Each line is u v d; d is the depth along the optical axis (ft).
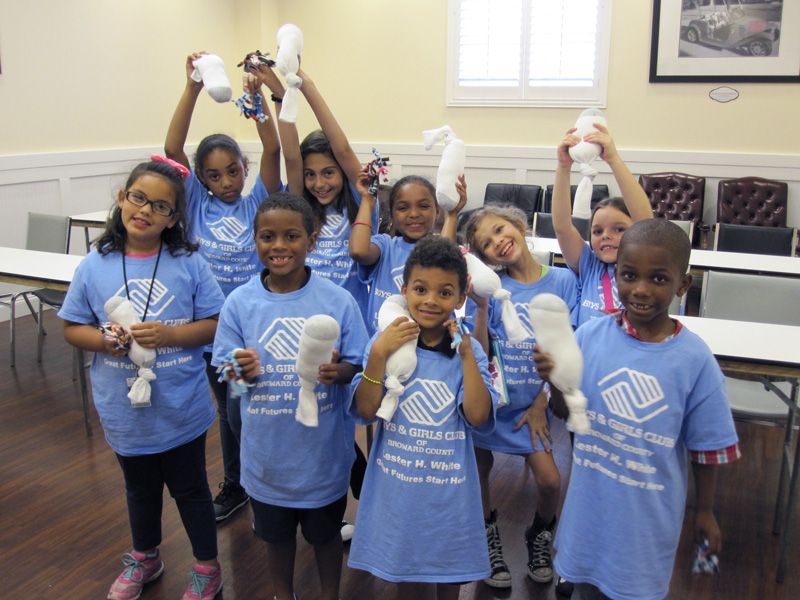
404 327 4.58
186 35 19.75
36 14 15.42
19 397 11.10
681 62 18.31
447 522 4.71
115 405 5.73
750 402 7.87
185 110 7.10
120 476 8.66
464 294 4.75
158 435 5.78
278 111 7.32
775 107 17.89
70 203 16.66
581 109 19.44
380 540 4.81
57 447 9.45
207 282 6.03
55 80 16.03
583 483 4.62
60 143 16.33
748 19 17.56
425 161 21.20
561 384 4.40
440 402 4.69
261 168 7.38
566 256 6.52
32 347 13.47
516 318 5.30
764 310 8.94
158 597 6.34
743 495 8.46
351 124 21.90
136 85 18.25
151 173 5.60
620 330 4.55
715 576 6.83
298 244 5.14
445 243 4.62
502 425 6.20
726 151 18.48
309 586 6.46
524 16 19.30
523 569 6.83
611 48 18.85
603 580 4.51
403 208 6.59
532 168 20.12
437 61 20.51
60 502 8.04
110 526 7.54
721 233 13.88
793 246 13.39
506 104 20.06
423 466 4.69
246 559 6.93
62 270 9.80
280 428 5.23
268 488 5.35
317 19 21.56
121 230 5.78
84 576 6.67
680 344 4.35
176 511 7.73
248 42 21.74
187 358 5.88
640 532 4.39
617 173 6.23
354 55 21.36
